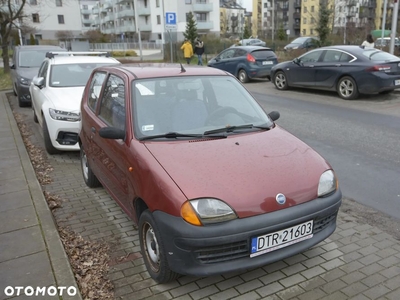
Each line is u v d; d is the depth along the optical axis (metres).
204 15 65.50
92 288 3.31
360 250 3.82
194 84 4.31
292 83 14.13
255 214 2.96
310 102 12.02
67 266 3.53
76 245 4.02
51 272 3.45
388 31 37.53
